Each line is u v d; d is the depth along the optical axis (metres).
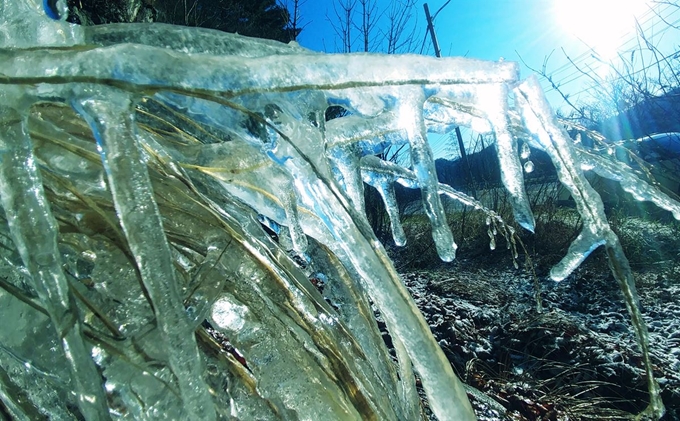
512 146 0.31
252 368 0.31
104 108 0.20
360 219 0.27
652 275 2.06
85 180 0.27
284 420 0.31
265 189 0.34
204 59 0.21
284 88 0.22
